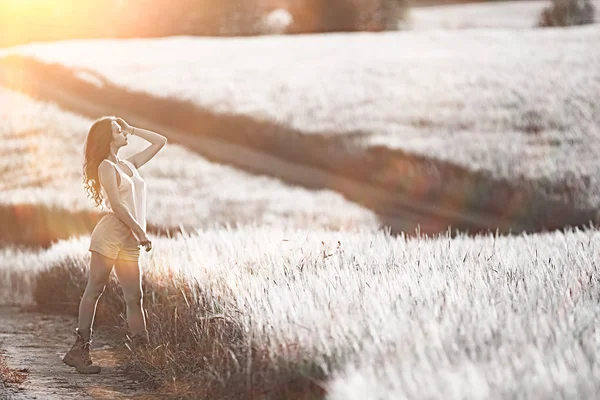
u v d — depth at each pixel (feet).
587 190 82.28
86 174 23.53
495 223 79.66
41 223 73.67
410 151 95.91
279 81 158.71
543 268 22.77
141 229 22.97
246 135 123.03
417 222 79.46
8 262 51.11
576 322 15.06
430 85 143.02
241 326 18.22
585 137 105.40
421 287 19.01
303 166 107.24
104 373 22.40
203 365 19.56
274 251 26.13
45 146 128.36
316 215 81.20
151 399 18.94
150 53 215.92
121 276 23.52
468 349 13.47
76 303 35.14
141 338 23.44
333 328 15.37
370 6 353.31
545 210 80.07
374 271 22.90
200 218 80.33
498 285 19.84
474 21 417.69
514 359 12.39
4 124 144.66
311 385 14.69
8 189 101.45
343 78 157.99
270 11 372.99
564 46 185.47
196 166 108.88
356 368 13.66
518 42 200.23
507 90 132.87
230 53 209.67
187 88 153.28
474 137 105.91
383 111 124.77
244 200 88.84
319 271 21.75
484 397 10.91
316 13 354.33
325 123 117.08
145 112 151.53
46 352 26.11
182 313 22.22
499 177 85.05
